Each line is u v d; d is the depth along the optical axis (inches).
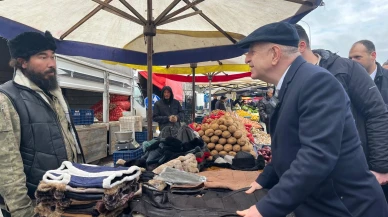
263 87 710.5
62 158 73.5
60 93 81.1
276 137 52.5
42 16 125.2
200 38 178.2
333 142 42.8
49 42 73.8
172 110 221.5
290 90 49.6
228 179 80.7
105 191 53.1
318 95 44.9
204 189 71.6
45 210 55.2
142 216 55.9
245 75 389.7
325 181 48.8
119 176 56.2
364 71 81.0
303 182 41.9
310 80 46.1
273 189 44.0
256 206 44.2
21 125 67.2
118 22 146.9
